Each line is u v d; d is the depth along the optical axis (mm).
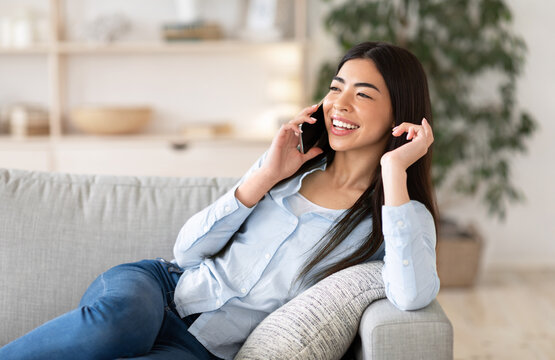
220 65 3848
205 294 1505
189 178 1847
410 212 1303
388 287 1321
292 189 1577
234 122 3879
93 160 3561
